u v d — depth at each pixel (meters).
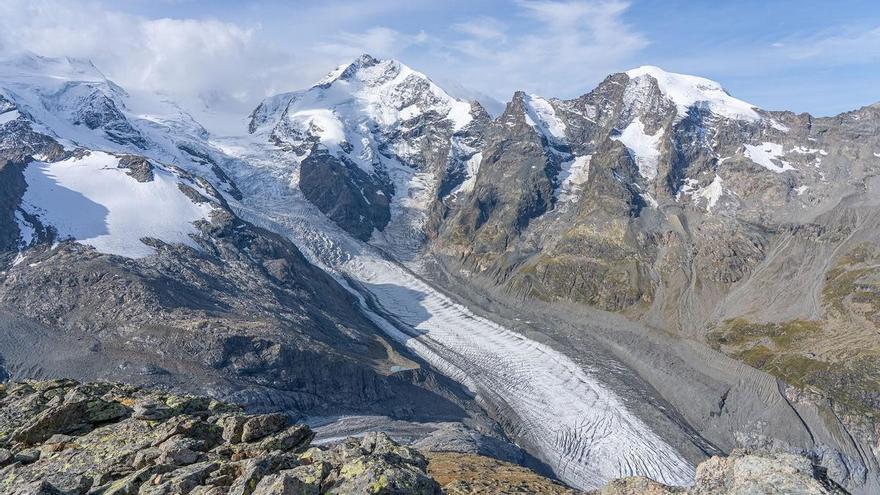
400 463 21.50
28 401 29.98
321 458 21.58
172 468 22.30
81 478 21.81
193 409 30.27
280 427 27.25
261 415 27.19
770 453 19.50
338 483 19.36
